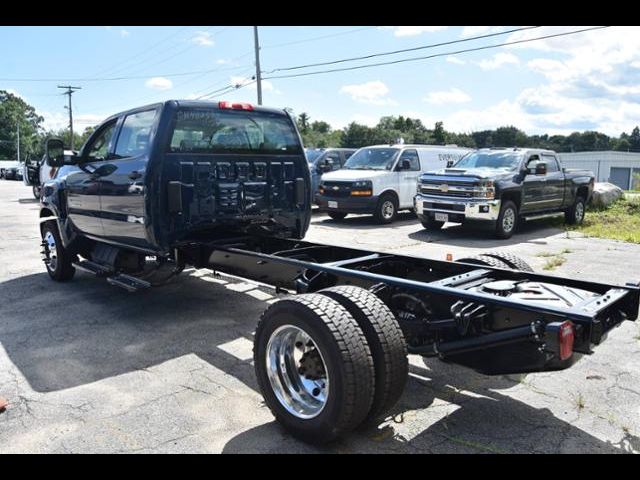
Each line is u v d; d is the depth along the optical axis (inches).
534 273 156.3
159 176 202.2
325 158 624.1
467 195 432.1
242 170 225.3
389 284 145.0
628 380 163.0
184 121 207.6
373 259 181.8
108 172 225.1
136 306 240.7
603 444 127.6
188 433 132.6
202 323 217.0
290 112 245.4
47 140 252.7
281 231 244.1
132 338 199.5
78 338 199.6
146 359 179.5
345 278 159.8
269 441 129.1
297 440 129.3
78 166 256.8
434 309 145.1
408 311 152.8
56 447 126.6
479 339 128.7
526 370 126.3
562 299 132.8
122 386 158.9
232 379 163.8
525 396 152.7
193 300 249.8
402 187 545.6
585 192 547.2
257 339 136.9
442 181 448.1
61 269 280.8
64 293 263.6
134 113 224.5
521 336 120.7
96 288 273.9
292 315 126.9
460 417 140.5
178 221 208.4
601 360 178.1
